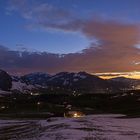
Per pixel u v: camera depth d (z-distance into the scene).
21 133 56.53
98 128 53.16
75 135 41.16
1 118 129.50
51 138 39.72
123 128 54.34
